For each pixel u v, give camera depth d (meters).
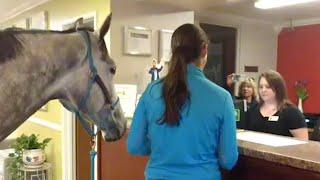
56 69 1.38
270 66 5.87
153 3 3.47
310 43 5.48
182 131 1.33
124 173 2.38
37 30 1.38
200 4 3.84
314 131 3.40
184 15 3.81
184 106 1.32
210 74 5.00
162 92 1.37
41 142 4.17
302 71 5.61
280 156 1.34
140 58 3.37
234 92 4.29
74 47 1.41
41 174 3.93
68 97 1.44
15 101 1.31
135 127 1.47
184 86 1.33
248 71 5.53
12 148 4.29
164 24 3.58
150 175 1.41
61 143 3.91
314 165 1.22
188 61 1.36
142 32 3.38
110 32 3.16
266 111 2.59
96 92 1.47
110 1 3.14
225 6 4.34
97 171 2.69
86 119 1.53
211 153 1.37
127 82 3.27
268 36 5.79
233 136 1.34
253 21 5.53
